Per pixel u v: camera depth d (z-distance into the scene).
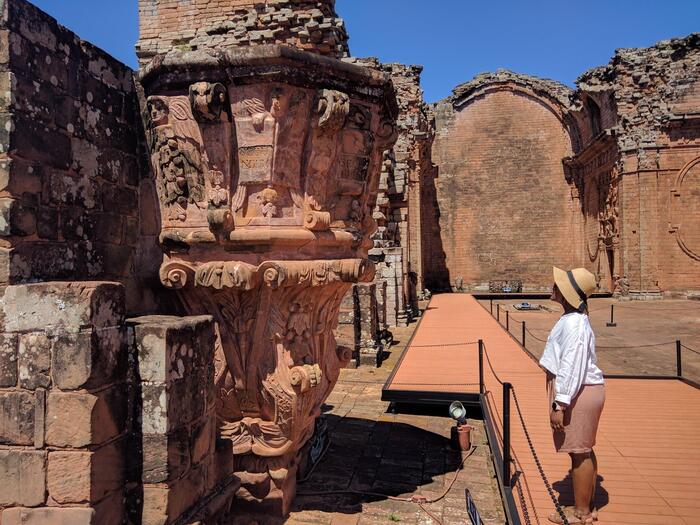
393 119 4.71
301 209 4.01
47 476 2.59
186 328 3.01
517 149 32.28
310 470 5.10
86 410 2.55
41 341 2.60
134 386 2.83
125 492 2.81
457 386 7.56
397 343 13.48
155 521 2.78
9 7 2.81
